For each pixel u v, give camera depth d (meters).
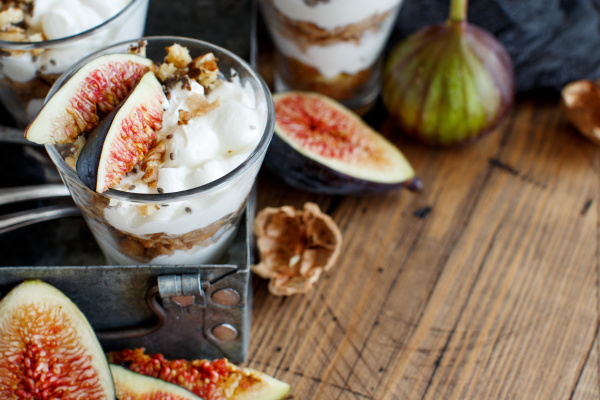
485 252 0.36
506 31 0.40
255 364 0.34
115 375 0.31
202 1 0.39
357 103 0.40
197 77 0.30
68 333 0.30
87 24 0.32
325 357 0.34
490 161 0.39
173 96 0.29
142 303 0.31
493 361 0.34
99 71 0.29
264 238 0.35
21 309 0.30
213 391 0.32
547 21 0.40
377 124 0.40
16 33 0.32
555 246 0.36
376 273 0.36
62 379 0.30
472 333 0.34
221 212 0.29
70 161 0.28
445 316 0.35
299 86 0.40
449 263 0.36
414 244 0.36
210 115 0.29
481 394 0.33
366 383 0.33
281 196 0.38
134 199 0.27
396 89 0.38
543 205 0.38
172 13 0.39
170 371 0.32
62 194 0.33
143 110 0.28
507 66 0.38
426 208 0.37
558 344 0.34
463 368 0.34
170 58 0.30
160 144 0.29
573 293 0.35
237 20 0.39
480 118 0.37
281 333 0.34
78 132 0.28
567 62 0.40
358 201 0.38
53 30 0.32
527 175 0.39
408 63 0.37
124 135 0.28
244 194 0.30
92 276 0.30
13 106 0.35
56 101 0.28
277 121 0.36
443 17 0.40
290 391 0.33
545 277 0.36
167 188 0.28
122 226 0.29
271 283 0.34
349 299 0.35
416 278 0.36
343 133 0.37
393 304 0.35
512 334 0.34
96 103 0.29
